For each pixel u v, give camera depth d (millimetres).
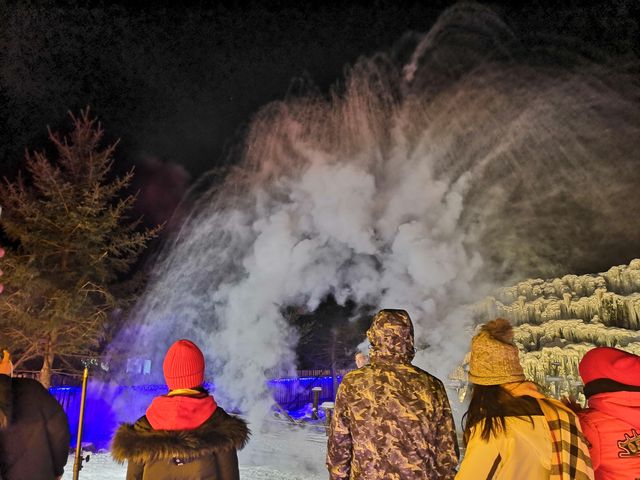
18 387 2176
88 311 14242
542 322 8750
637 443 2066
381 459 2324
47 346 13688
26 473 2096
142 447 2129
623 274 7609
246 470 9141
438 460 2412
